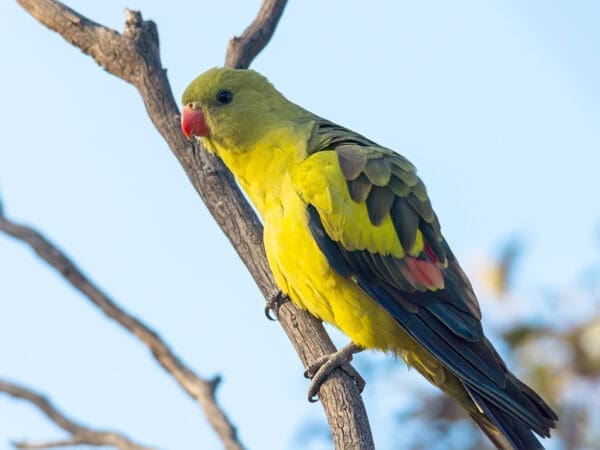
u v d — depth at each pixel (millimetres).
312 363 10914
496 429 11281
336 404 10586
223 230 11727
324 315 11391
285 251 11234
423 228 11422
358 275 11172
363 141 11828
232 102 11758
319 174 11258
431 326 11164
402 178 11508
